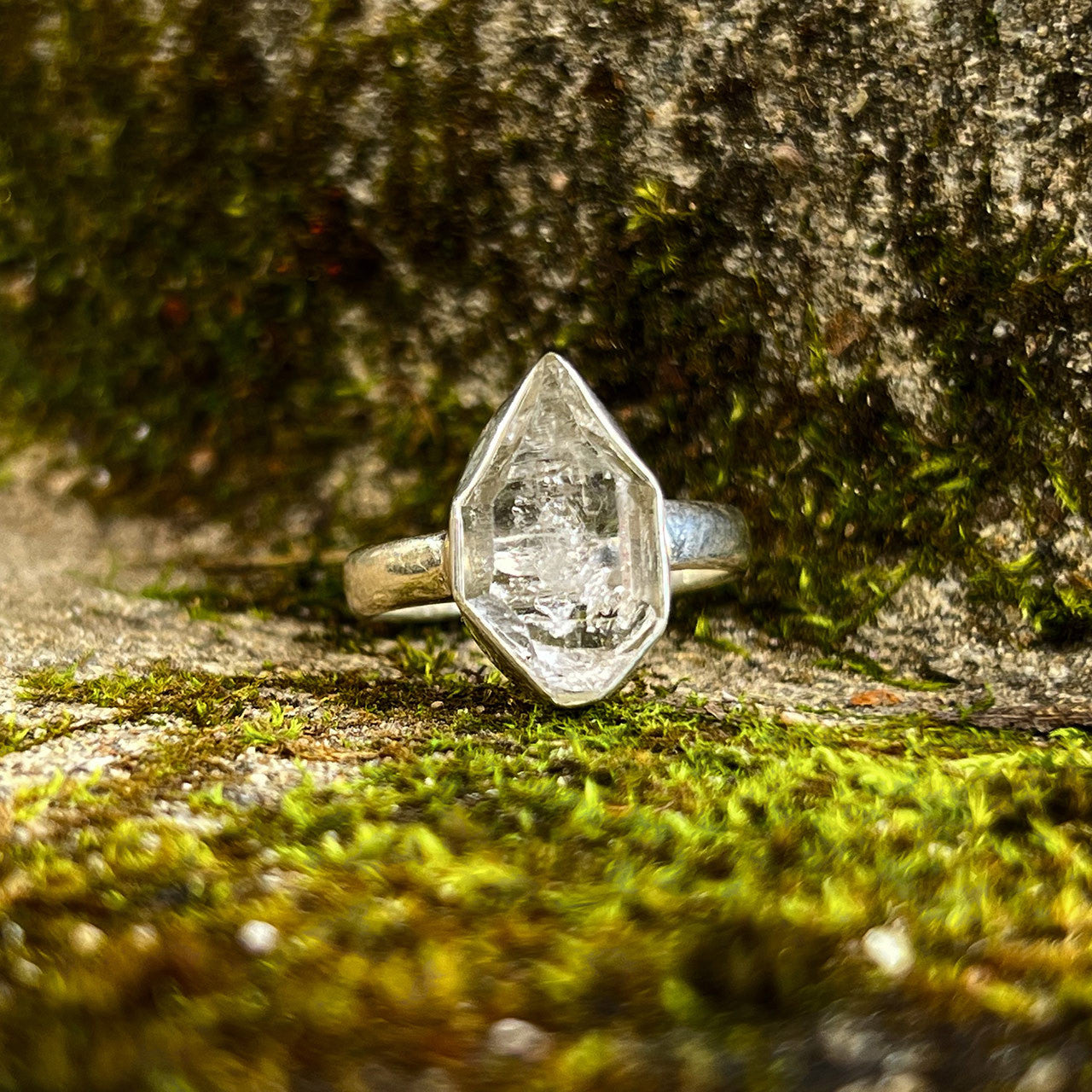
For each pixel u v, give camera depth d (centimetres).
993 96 9
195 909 7
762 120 9
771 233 9
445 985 7
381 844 7
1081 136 9
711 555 9
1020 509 9
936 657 9
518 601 9
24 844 7
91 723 8
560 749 8
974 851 8
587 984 7
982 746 8
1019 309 9
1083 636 9
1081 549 9
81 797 8
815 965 7
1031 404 9
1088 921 7
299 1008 7
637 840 8
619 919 7
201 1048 7
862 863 7
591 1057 7
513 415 9
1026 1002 7
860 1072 7
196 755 8
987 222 9
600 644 9
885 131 9
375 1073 7
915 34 9
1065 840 8
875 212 9
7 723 8
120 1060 6
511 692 9
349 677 9
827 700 9
